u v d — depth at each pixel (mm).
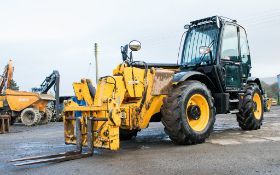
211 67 7449
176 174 4188
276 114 15422
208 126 6500
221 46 7562
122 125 5961
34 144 7590
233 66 7969
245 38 8570
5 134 10938
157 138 7629
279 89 34062
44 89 17516
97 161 5109
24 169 4785
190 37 8086
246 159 4867
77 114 5855
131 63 6566
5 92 16109
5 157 5910
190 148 5934
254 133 7891
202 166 4535
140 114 6082
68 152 5480
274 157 4957
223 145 6137
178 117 6039
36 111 15602
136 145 6598
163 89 6258
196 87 6383
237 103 8148
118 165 4781
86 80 6441
